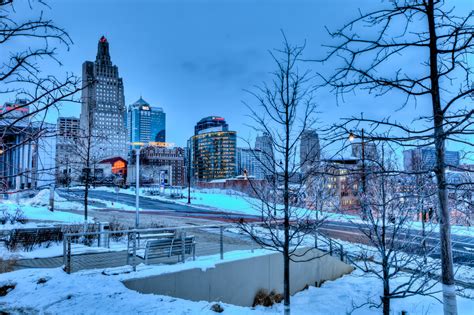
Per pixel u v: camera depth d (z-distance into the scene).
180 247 9.58
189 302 6.05
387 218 8.60
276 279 11.19
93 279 6.98
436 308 10.02
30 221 18.95
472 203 5.20
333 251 15.09
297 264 12.25
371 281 12.61
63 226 13.95
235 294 9.80
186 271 8.48
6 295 6.00
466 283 11.41
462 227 22.03
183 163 144.75
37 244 11.75
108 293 6.15
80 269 8.38
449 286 4.36
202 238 17.34
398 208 8.38
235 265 9.88
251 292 10.34
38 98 3.63
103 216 28.86
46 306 5.47
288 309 6.70
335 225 23.52
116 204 43.78
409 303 10.42
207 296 8.95
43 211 23.67
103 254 10.34
